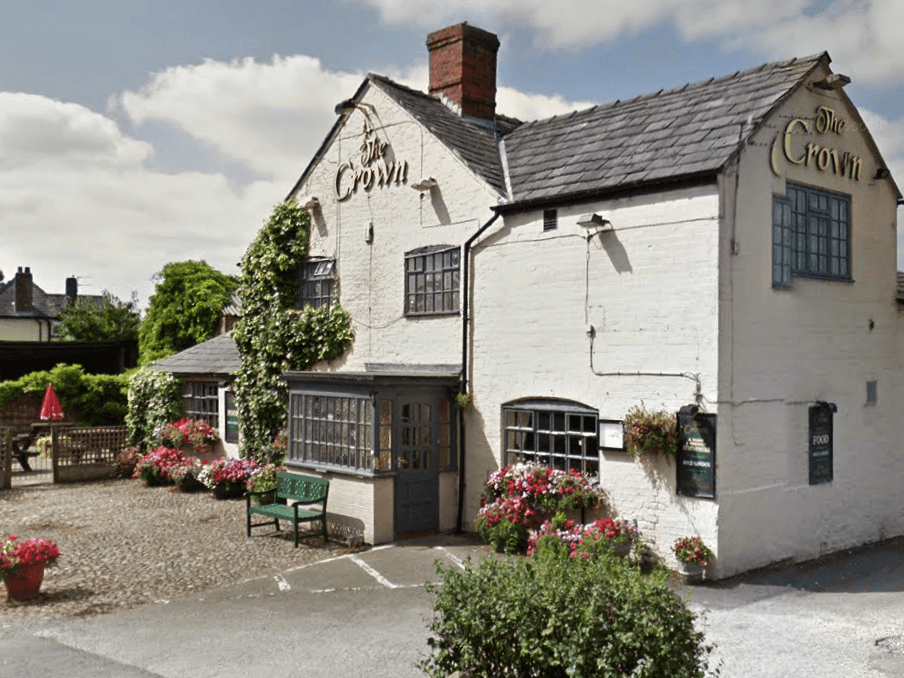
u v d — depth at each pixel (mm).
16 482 19484
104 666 7652
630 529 11250
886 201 14008
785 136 11938
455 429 14000
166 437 19531
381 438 13086
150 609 9602
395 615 9234
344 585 10594
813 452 12328
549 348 12695
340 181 16578
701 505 10836
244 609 9547
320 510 13406
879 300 13766
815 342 12430
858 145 13406
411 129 15086
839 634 8688
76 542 13055
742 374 11125
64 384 24141
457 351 14148
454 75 16656
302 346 16875
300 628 8773
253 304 17938
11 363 28891
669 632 5492
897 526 14078
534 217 12961
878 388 13688
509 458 13320
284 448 16438
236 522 14555
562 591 5773
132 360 31125
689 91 13523
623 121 13836
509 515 12219
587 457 12242
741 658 7930
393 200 15438
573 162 13359
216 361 19828
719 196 10805
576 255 12375
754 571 11266
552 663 5547
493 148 15477
